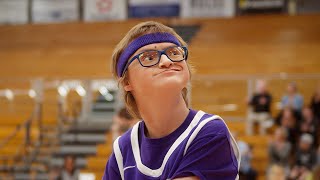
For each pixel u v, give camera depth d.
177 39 1.41
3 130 10.88
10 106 11.41
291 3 16.02
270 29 15.27
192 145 1.32
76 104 11.21
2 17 16.95
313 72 13.48
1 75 15.16
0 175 9.02
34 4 16.86
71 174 8.17
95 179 9.00
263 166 8.73
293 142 8.23
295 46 14.46
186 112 1.40
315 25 15.13
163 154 1.37
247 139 9.08
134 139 1.49
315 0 15.89
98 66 14.67
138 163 1.43
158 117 1.37
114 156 1.54
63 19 16.73
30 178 8.82
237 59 14.03
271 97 9.50
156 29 1.39
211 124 1.34
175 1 16.17
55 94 11.52
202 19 15.81
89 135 10.24
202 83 10.98
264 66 13.67
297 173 6.98
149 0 16.28
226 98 10.64
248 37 15.00
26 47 16.11
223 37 15.10
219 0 15.94
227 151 1.32
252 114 9.41
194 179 1.29
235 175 1.34
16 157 9.33
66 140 10.15
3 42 16.39
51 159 9.45
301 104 9.00
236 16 15.83
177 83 1.31
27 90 11.88
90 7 16.59
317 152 7.60
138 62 1.35
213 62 13.94
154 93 1.32
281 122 8.88
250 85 9.84
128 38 1.41
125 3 16.45
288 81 10.86
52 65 15.13
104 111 11.36
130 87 1.41
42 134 9.89
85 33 16.23
